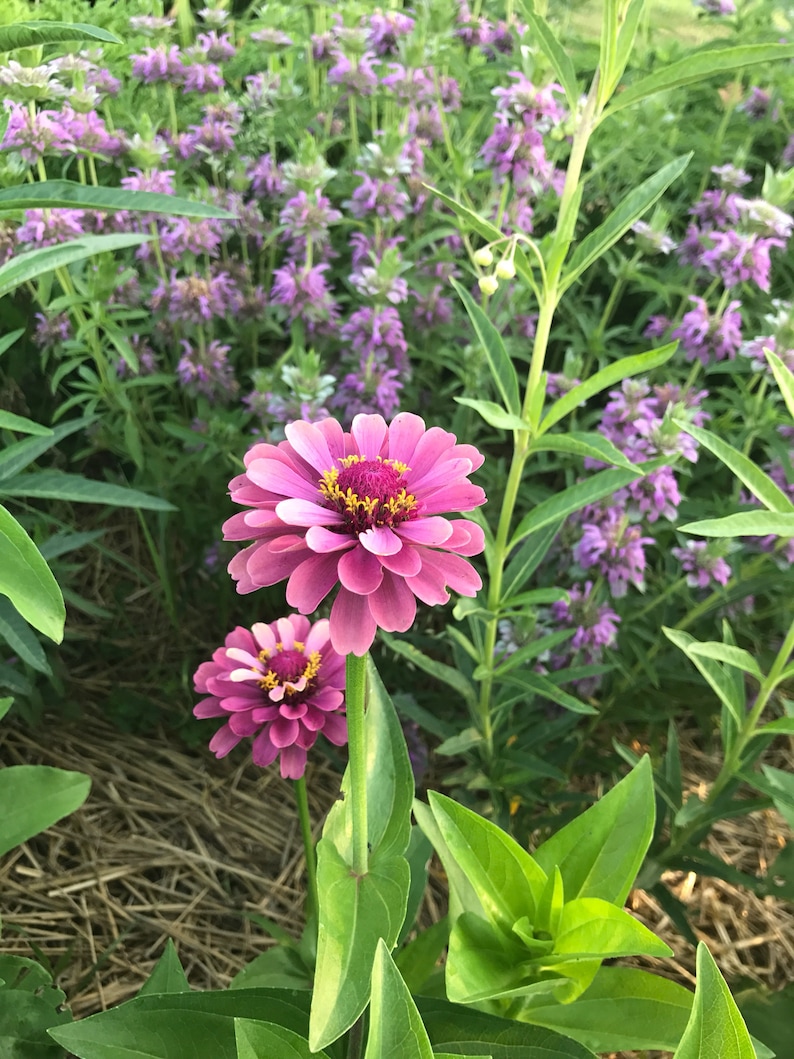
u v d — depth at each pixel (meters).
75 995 0.46
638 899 0.59
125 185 0.66
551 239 0.58
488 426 0.75
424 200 0.75
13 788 0.35
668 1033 0.30
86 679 0.68
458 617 0.43
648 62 1.00
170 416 0.72
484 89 0.90
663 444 0.54
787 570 0.58
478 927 0.30
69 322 0.66
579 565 0.58
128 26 0.83
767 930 0.59
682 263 0.75
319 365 0.61
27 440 0.43
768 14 0.96
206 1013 0.28
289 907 0.56
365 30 0.80
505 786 0.54
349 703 0.25
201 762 0.65
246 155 0.78
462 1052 0.28
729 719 0.47
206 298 0.65
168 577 0.70
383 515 0.23
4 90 0.56
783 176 0.61
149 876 0.57
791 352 0.58
